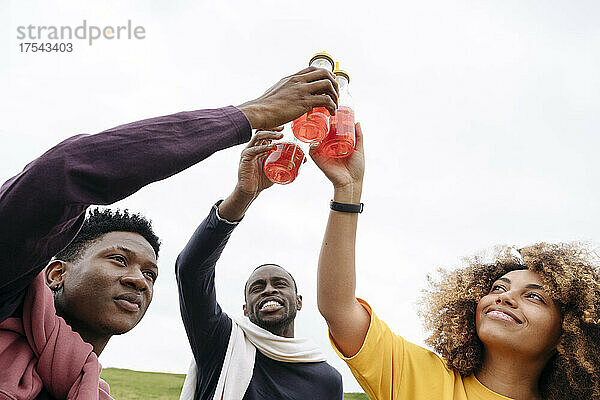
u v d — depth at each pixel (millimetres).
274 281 3648
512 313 2285
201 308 3006
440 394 2217
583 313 2312
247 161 2672
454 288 2590
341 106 2305
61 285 2051
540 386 2385
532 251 2469
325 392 3242
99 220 2209
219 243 2811
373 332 2279
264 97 1807
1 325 1778
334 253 2311
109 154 1475
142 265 2148
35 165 1434
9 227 1397
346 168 2387
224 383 3068
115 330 2031
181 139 1564
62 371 1790
